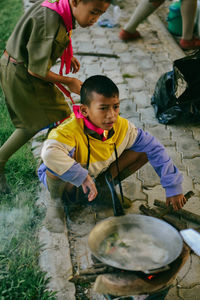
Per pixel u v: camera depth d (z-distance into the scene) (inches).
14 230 98.2
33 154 128.0
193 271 88.8
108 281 67.0
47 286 84.0
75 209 104.9
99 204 103.7
